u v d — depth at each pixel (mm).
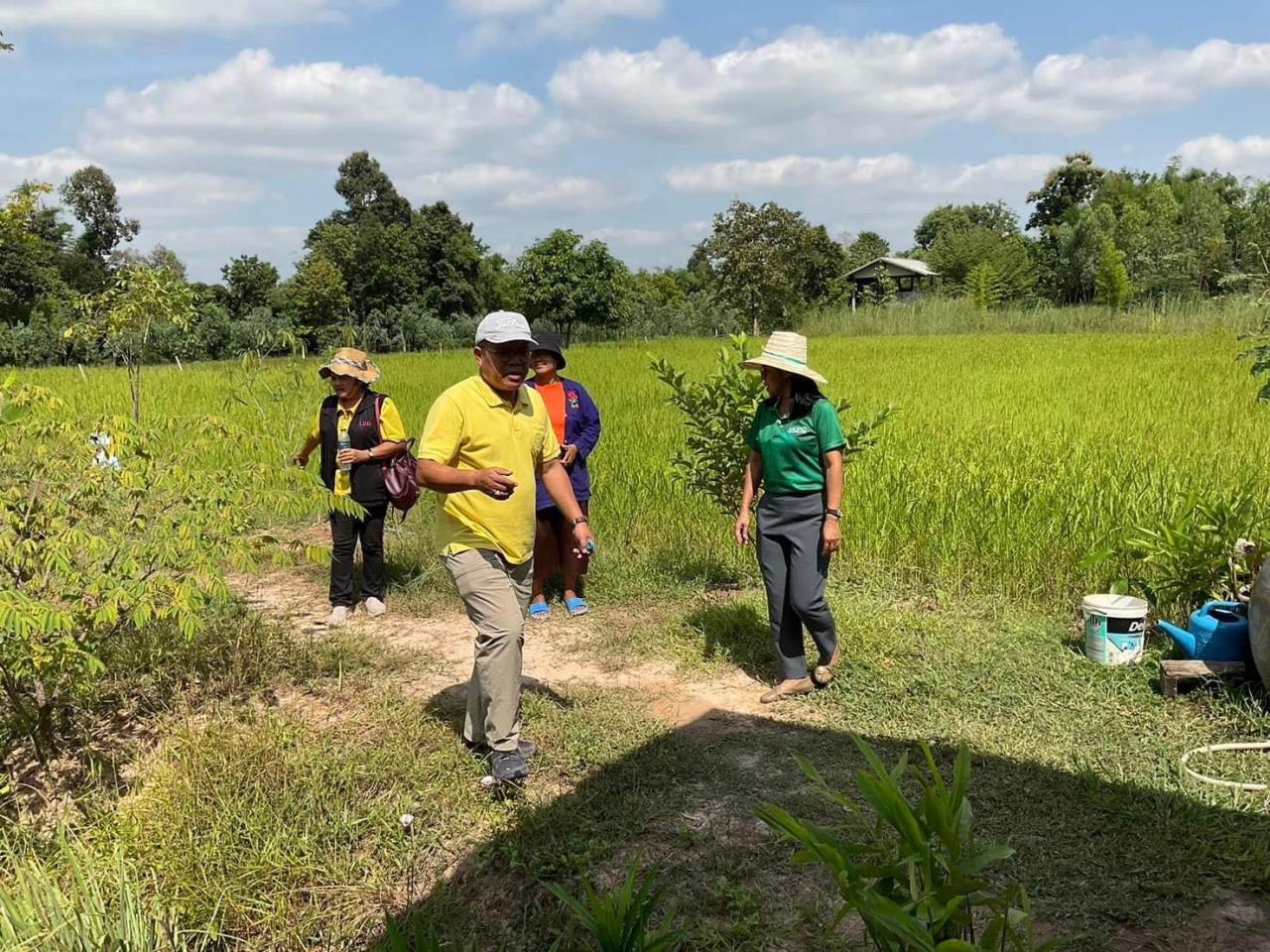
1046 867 3303
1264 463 8273
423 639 6082
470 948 3029
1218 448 9094
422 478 3801
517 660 4004
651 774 4086
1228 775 3861
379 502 6539
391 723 4621
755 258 40719
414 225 58188
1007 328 37625
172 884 3340
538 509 6195
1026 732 4312
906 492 7570
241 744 4266
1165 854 3344
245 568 4297
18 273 49062
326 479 6543
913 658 5199
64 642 3771
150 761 4375
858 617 5781
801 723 4598
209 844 3508
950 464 8523
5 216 18547
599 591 6785
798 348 4719
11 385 4414
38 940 2795
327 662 5441
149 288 10398
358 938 3182
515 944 3131
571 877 3389
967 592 6289
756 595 6594
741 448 6250
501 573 3977
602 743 4355
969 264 55250
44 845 3678
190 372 20312
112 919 3049
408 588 7082
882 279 52812
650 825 3695
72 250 65938
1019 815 3631
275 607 6789
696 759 4227
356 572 7543
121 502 4742
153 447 4852
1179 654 4996
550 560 6340
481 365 3953
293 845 3549
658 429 11898
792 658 4895
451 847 3621
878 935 2074
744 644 5656
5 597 3488
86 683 4336
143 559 4094
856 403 13836
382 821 3727
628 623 6180
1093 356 21609
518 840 3598
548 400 6359
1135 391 14352
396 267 53438
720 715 4742
